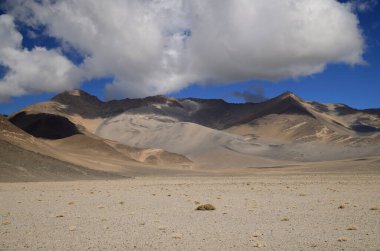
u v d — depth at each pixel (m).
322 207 28.53
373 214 24.09
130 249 15.59
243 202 33.06
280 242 16.44
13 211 28.59
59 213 26.94
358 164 172.38
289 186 58.19
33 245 16.48
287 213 25.36
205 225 20.94
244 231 19.03
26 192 49.91
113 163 180.00
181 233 18.72
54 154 130.88
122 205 31.83
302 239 16.97
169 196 40.94
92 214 26.09
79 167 110.56
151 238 17.61
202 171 188.75
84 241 17.16
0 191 52.03
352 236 17.42
